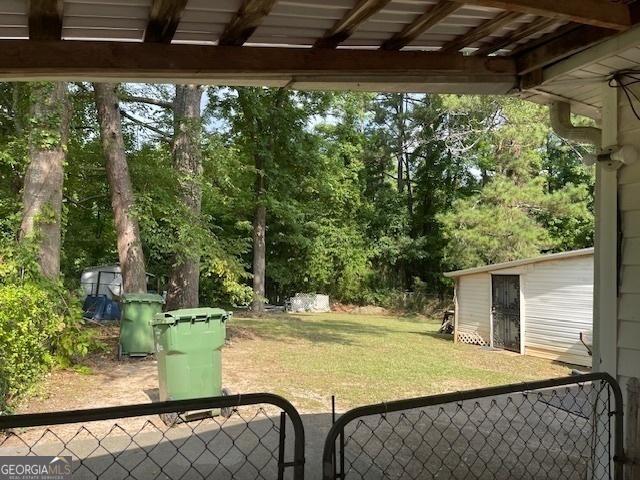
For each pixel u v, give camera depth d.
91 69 2.31
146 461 4.04
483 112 19.03
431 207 24.47
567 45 2.88
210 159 11.84
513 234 16.61
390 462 4.10
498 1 2.02
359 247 23.86
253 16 2.16
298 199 21.50
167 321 5.22
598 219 3.32
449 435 4.86
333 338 12.73
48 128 7.34
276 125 16.83
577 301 10.46
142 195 9.91
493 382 8.10
